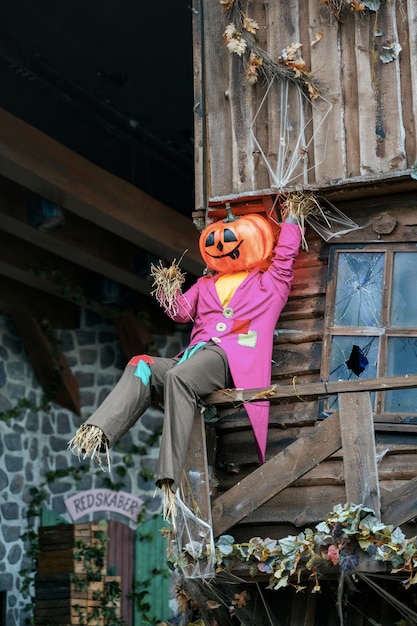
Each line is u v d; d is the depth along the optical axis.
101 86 14.30
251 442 7.62
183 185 16.45
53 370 15.75
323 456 6.94
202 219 8.20
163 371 7.25
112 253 14.27
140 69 13.86
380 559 6.58
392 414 7.28
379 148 7.70
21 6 12.74
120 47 13.40
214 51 8.34
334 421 6.95
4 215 12.56
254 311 7.46
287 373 7.67
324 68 7.95
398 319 7.55
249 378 7.26
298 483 7.37
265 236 7.64
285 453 7.04
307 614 7.55
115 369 16.34
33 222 12.69
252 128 8.08
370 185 7.61
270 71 8.03
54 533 15.05
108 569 15.78
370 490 6.75
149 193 16.20
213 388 7.21
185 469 7.16
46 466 15.73
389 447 7.26
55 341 15.82
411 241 7.64
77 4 12.55
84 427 6.89
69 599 14.56
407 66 7.76
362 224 7.77
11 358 15.65
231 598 7.68
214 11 8.40
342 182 7.60
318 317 7.72
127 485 16.23
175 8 12.49
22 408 15.59
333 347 7.60
